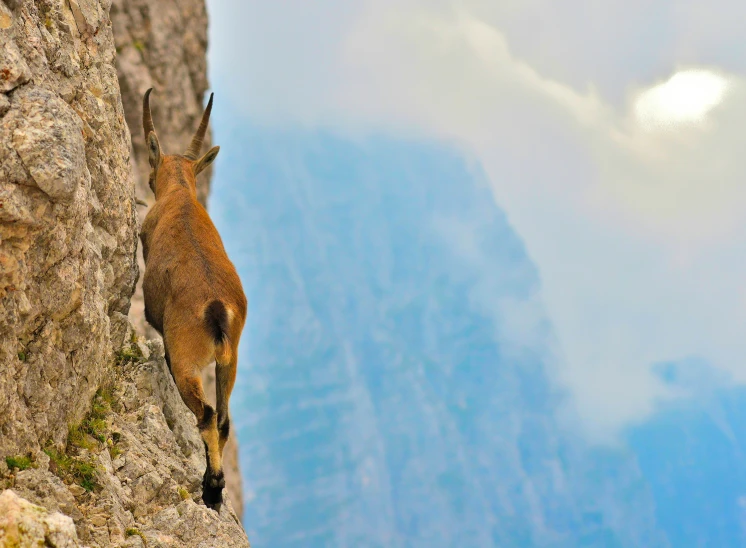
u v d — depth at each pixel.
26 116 21.97
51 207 22.34
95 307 26.56
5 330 21.52
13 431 21.81
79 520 22.44
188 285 29.45
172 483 27.20
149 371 31.03
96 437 26.23
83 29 30.67
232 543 26.70
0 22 23.33
